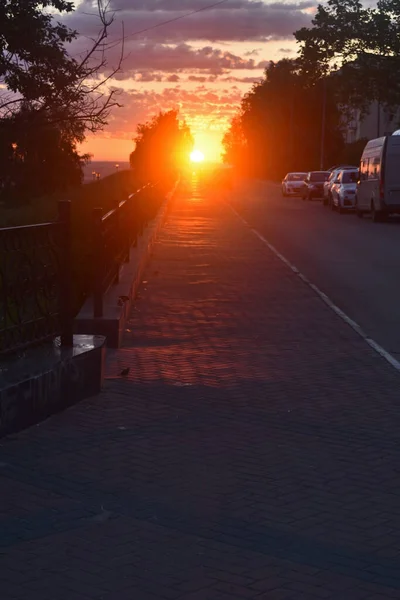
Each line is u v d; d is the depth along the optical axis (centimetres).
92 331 1092
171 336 1184
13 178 2834
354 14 5353
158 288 1619
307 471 646
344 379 948
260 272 1872
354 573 471
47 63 2502
